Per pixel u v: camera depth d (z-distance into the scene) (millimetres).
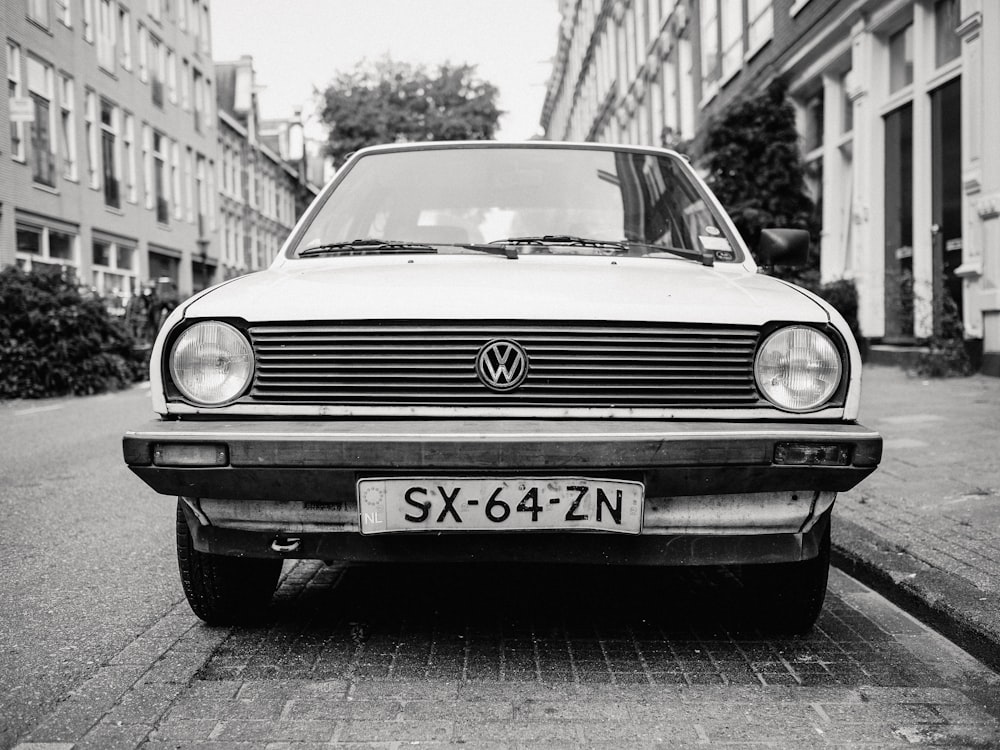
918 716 2928
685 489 3055
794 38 16797
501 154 4699
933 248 11891
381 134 45562
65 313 16406
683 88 26281
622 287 3363
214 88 43312
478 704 2979
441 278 3455
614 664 3342
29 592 4266
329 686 3113
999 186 10875
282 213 58438
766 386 3172
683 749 2686
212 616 3676
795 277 15719
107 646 3541
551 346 3133
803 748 2701
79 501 6449
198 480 3074
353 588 4277
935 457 6785
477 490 3012
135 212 32406
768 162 16750
